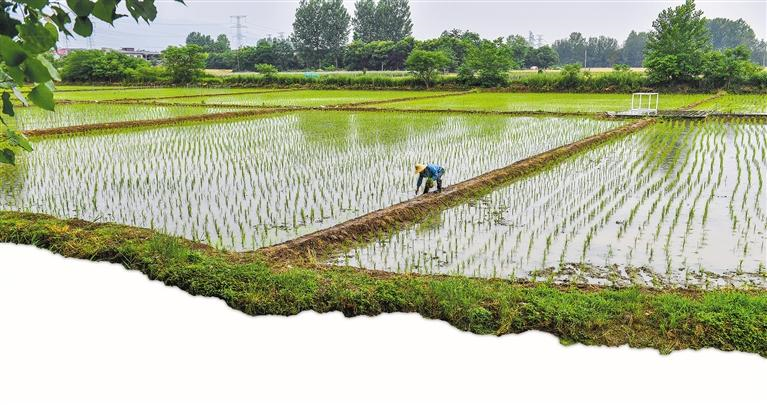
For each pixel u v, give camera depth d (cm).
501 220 852
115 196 984
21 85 198
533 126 1920
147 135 1719
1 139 270
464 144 1538
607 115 2189
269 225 822
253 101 2997
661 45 3675
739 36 9819
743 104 2764
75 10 199
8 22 199
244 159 1321
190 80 4512
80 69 4759
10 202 945
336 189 1032
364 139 1623
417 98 3209
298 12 7975
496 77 3975
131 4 203
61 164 1250
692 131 1778
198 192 1010
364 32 8606
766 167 1203
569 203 939
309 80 4253
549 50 7794
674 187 1038
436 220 855
